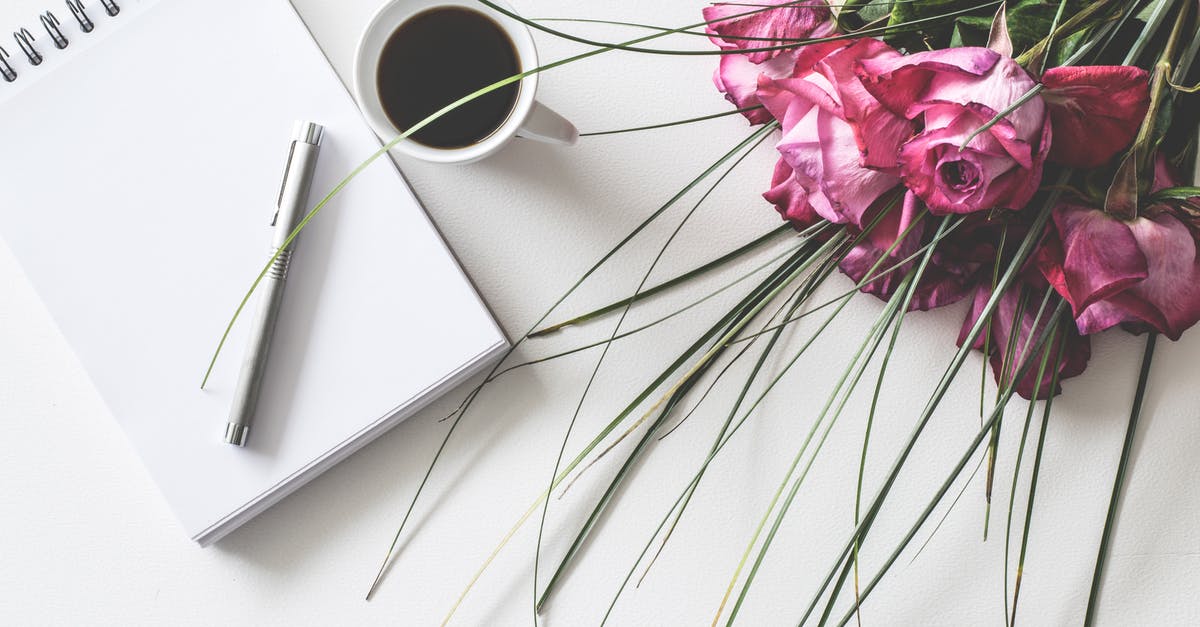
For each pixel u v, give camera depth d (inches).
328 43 25.7
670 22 25.4
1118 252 20.5
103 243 25.1
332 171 24.9
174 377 25.0
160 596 25.8
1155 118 21.0
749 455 25.4
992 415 21.6
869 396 25.2
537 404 25.5
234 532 25.8
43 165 25.1
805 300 24.0
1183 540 24.9
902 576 25.3
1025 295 22.5
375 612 25.7
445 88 23.7
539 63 24.8
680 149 25.4
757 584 25.4
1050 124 19.9
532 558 25.6
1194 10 21.2
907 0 21.5
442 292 24.8
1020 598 25.2
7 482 25.8
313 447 25.0
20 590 25.9
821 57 21.3
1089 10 21.0
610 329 25.4
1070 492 25.1
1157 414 25.0
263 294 24.6
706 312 25.3
